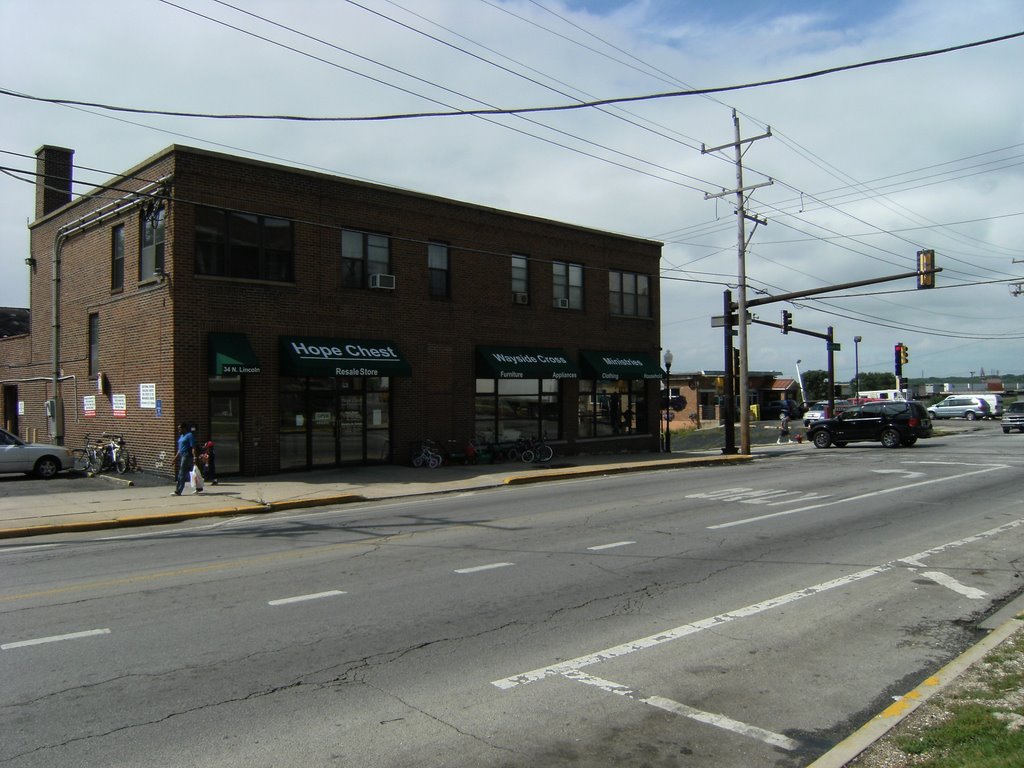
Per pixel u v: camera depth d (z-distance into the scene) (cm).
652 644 641
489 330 2489
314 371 1962
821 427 3341
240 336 1906
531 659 604
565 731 474
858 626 694
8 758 433
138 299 1962
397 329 2241
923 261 2395
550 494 1738
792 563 955
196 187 1844
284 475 1989
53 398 2383
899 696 534
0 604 766
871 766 412
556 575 890
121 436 2047
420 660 600
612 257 2916
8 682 551
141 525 1352
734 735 472
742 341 2986
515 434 2583
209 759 433
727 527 1228
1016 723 449
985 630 684
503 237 2539
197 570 927
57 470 1972
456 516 1387
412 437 2280
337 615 723
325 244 2084
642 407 3092
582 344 2794
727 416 3005
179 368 1817
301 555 1019
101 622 701
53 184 2575
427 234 2322
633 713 502
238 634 663
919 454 2741
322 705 511
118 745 450
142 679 557
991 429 4712
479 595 798
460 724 483
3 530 1227
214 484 1809
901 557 989
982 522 1261
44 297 2528
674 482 1962
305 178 2042
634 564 949
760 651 626
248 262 1941
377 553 1028
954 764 400
